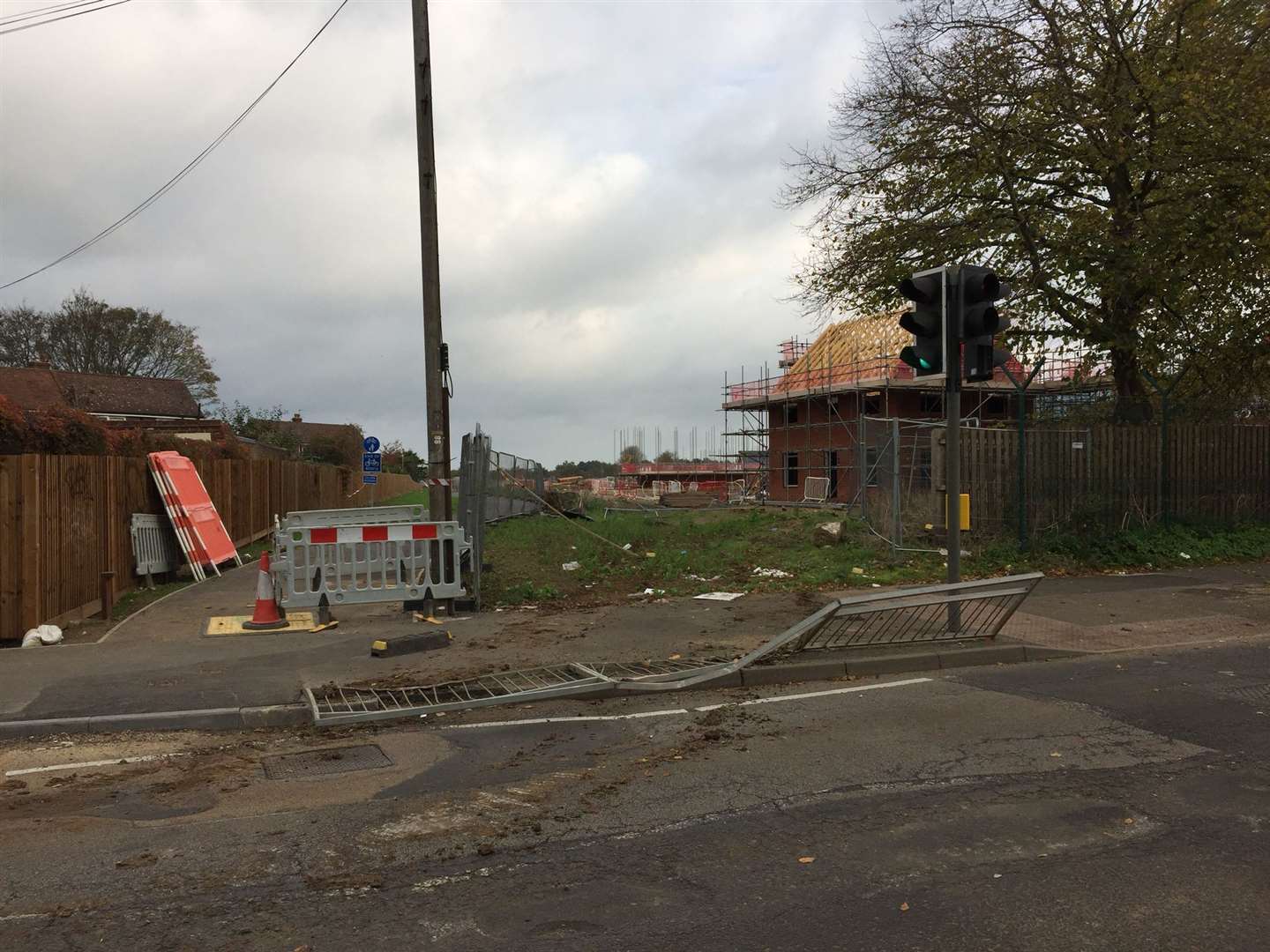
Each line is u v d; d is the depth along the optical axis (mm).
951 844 4426
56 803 5273
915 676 8258
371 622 10758
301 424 72562
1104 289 17484
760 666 8172
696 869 4191
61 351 57094
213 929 3680
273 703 7262
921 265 19406
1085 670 8266
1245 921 3592
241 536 21531
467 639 9742
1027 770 5543
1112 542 15078
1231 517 16953
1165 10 17109
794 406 35312
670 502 33906
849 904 3801
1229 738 6125
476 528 11742
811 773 5562
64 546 10641
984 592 8883
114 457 12875
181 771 5875
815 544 15852
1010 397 29094
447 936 3582
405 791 5410
